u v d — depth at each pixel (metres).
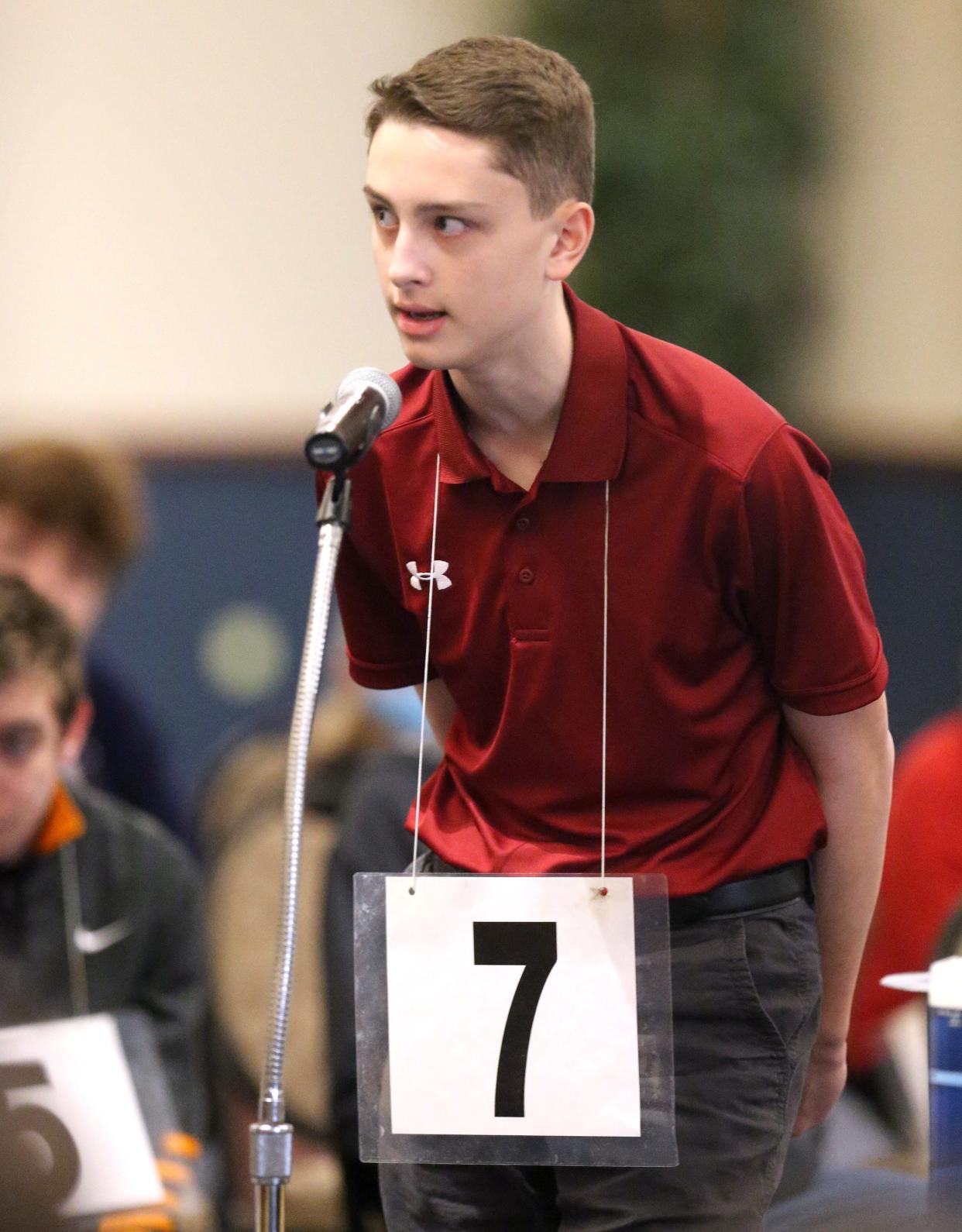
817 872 6.43
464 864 6.20
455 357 5.59
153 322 21.55
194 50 21.56
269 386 21.70
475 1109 5.96
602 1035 5.90
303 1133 12.20
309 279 21.77
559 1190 6.12
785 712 6.25
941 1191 5.67
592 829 6.09
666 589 5.88
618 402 5.86
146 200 21.55
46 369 21.38
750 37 20.17
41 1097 7.91
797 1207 5.84
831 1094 6.81
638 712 5.97
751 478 5.78
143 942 10.49
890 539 21.86
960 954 8.66
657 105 19.53
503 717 6.12
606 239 19.44
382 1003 6.06
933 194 21.48
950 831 12.08
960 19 21.45
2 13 21.27
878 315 21.41
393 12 21.58
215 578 21.36
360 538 6.41
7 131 21.33
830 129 20.89
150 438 21.44
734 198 19.77
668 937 5.86
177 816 13.40
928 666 21.98
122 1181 7.86
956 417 21.75
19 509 12.45
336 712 13.19
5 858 10.01
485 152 5.43
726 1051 5.96
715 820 6.09
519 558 5.96
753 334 20.30
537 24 19.88
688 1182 5.90
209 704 21.23
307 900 12.55
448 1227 6.16
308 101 21.70
